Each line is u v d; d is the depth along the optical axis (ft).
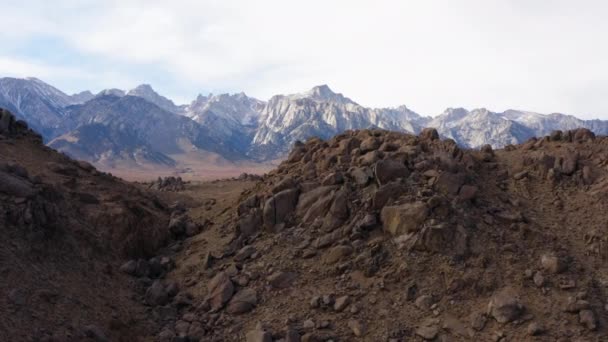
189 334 41.73
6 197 45.75
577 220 48.62
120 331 40.47
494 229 46.70
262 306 43.93
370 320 40.32
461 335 37.73
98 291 44.14
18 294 37.93
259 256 49.83
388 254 45.60
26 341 34.55
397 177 51.67
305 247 49.26
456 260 43.55
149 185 134.92
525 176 55.98
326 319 40.88
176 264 52.49
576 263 43.01
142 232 55.26
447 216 46.68
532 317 37.88
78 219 51.34
